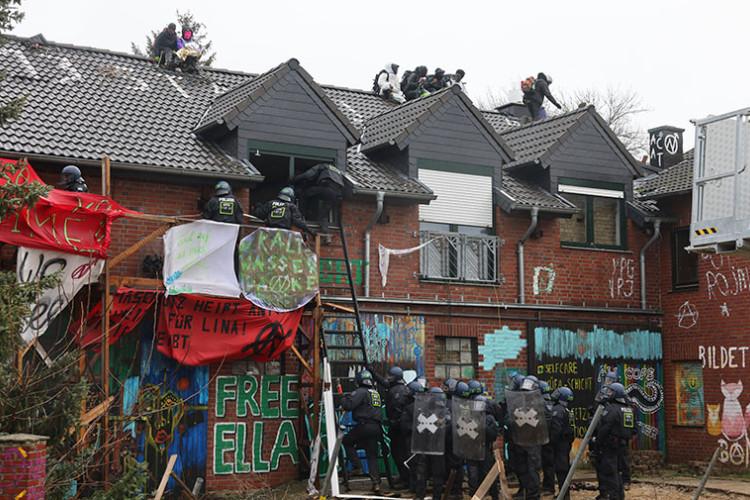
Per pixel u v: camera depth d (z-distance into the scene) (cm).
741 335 2088
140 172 1680
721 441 2097
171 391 1672
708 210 1420
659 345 2241
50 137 1669
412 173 2002
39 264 1414
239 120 1819
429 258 2002
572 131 2208
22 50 1967
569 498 1619
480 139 2089
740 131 1390
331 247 1897
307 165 1952
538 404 1549
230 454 1717
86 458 1193
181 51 2130
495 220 2088
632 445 2166
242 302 1628
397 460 1689
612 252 2222
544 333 2095
